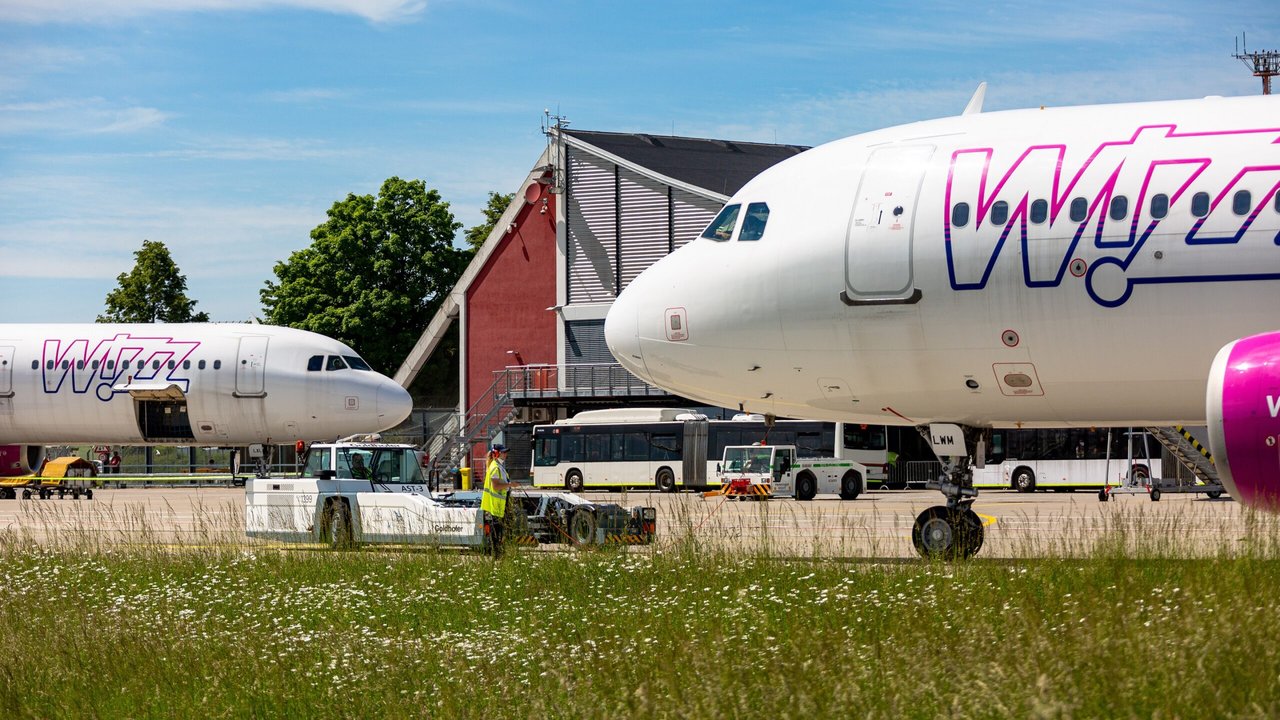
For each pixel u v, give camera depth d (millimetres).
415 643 15812
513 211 84188
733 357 25047
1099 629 13312
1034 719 10258
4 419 65688
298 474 33531
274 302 109375
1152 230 21219
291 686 14062
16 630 18172
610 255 81625
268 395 63750
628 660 13797
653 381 26531
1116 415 23281
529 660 14734
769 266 24344
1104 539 21719
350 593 20266
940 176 23047
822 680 12078
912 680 11805
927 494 66938
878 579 19688
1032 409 23594
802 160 25062
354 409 64188
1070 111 23062
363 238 106938
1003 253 22172
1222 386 19609
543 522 30328
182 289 110625
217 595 20891
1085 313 21750
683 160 84625
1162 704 10641
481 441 81062
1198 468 57188
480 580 21766
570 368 82188
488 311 84750
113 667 15414
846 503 55969
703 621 16438
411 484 33312
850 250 23500
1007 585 18250
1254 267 20609
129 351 64875
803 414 25906
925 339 23094
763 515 25609
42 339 65875
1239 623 12953
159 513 46000
